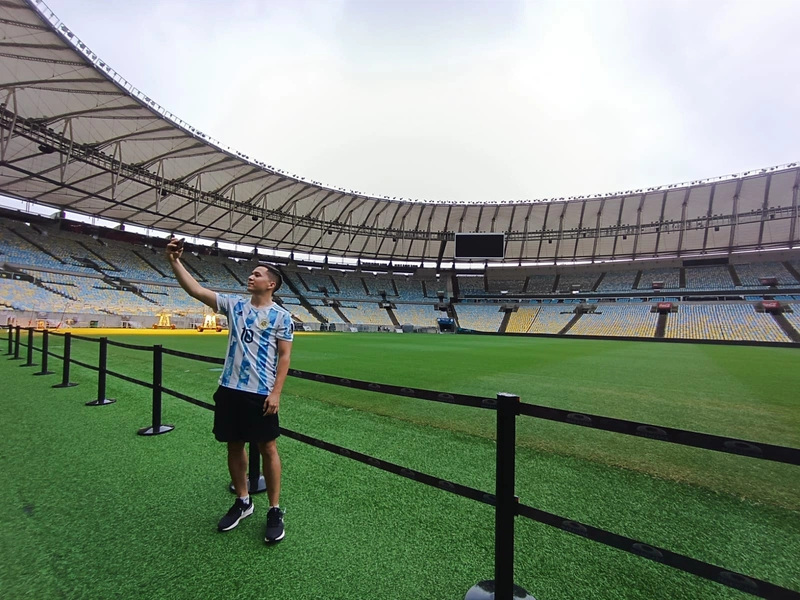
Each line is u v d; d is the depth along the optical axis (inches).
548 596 73.0
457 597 71.6
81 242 1286.9
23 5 486.6
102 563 80.7
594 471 139.1
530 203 1577.3
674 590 75.3
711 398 274.8
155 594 71.8
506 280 2023.9
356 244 1792.6
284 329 98.4
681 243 1582.2
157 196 979.3
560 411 62.9
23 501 106.3
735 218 1328.7
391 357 539.2
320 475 127.3
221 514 101.5
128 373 321.4
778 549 92.4
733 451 49.1
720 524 103.9
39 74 603.5
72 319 943.7
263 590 73.3
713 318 1343.5
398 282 2100.1
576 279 1870.1
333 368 411.5
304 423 192.7
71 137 725.3
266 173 1053.8
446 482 75.9
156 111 708.7
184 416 193.0
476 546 88.0
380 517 100.7
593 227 1600.6
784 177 1213.7
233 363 95.2
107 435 162.9
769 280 1412.4
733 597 73.3
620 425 58.1
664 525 103.0
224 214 1279.5
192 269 1510.8
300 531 94.0
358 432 179.0
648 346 983.6
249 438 92.0
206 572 78.4
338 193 1363.2
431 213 1649.9
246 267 1713.8
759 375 408.8
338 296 1884.8
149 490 114.3
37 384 263.0
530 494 120.6
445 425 191.2
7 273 965.8
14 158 822.5
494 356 586.2
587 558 85.5
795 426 204.2
